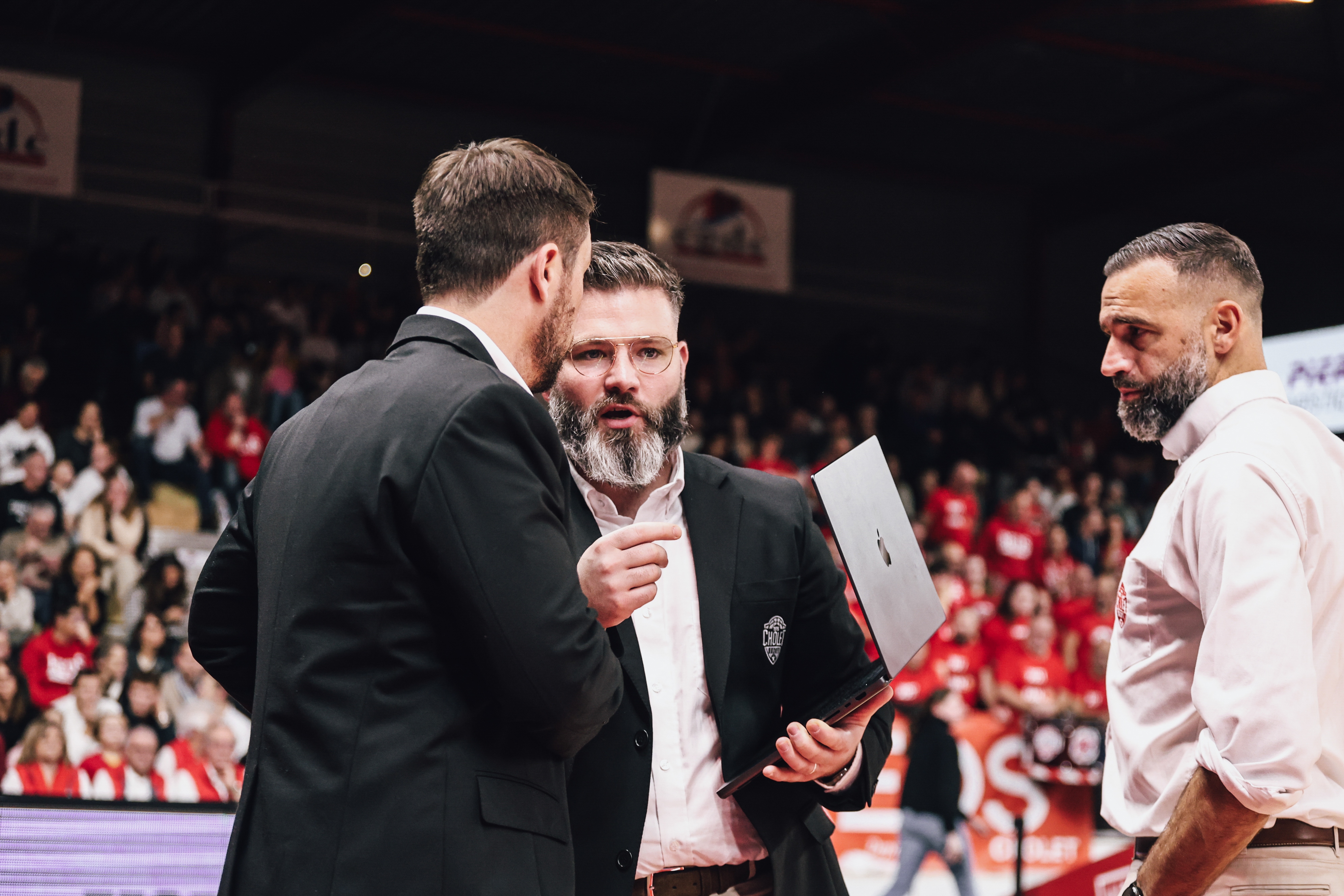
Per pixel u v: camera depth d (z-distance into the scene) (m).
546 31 12.88
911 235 17.11
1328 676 1.84
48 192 10.11
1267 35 12.55
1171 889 1.80
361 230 13.20
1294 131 14.07
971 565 10.01
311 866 1.41
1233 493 1.78
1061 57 13.25
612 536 1.62
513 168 1.66
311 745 1.46
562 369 1.96
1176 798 1.86
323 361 11.70
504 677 1.45
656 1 12.18
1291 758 1.64
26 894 2.35
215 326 10.62
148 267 11.07
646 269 1.99
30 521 7.91
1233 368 1.99
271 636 1.51
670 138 15.64
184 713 7.47
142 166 13.30
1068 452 14.32
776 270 12.79
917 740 6.47
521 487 1.50
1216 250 1.99
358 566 1.48
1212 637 1.74
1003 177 17.16
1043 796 7.98
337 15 11.98
